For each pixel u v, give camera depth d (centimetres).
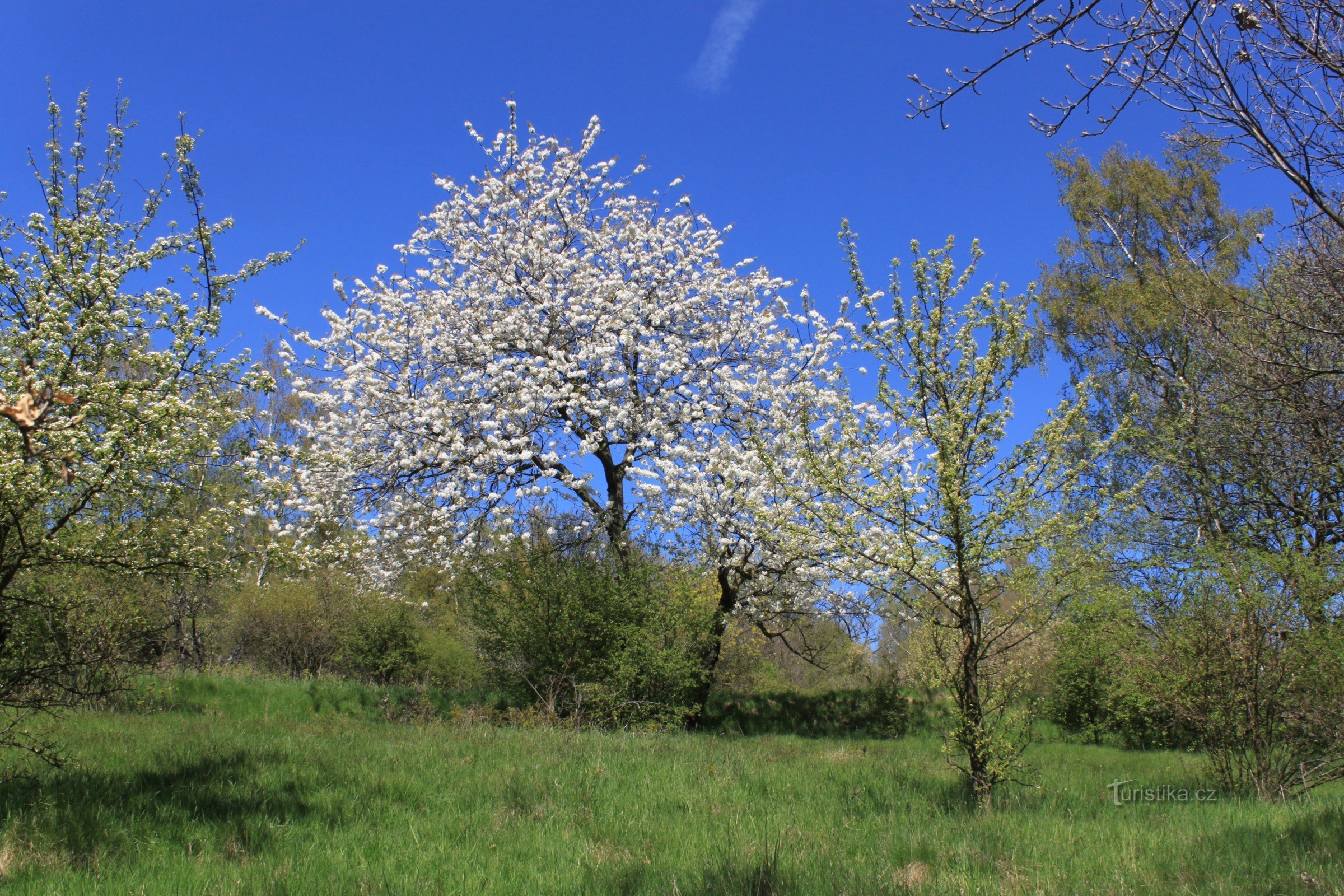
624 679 1297
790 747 1127
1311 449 1108
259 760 725
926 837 546
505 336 1456
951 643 704
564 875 465
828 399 1399
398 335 1438
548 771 739
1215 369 1272
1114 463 1165
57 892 403
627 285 1498
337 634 1980
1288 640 784
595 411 1359
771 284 1538
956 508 630
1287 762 780
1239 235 1752
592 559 1427
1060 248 1997
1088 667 1407
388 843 514
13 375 503
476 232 1535
